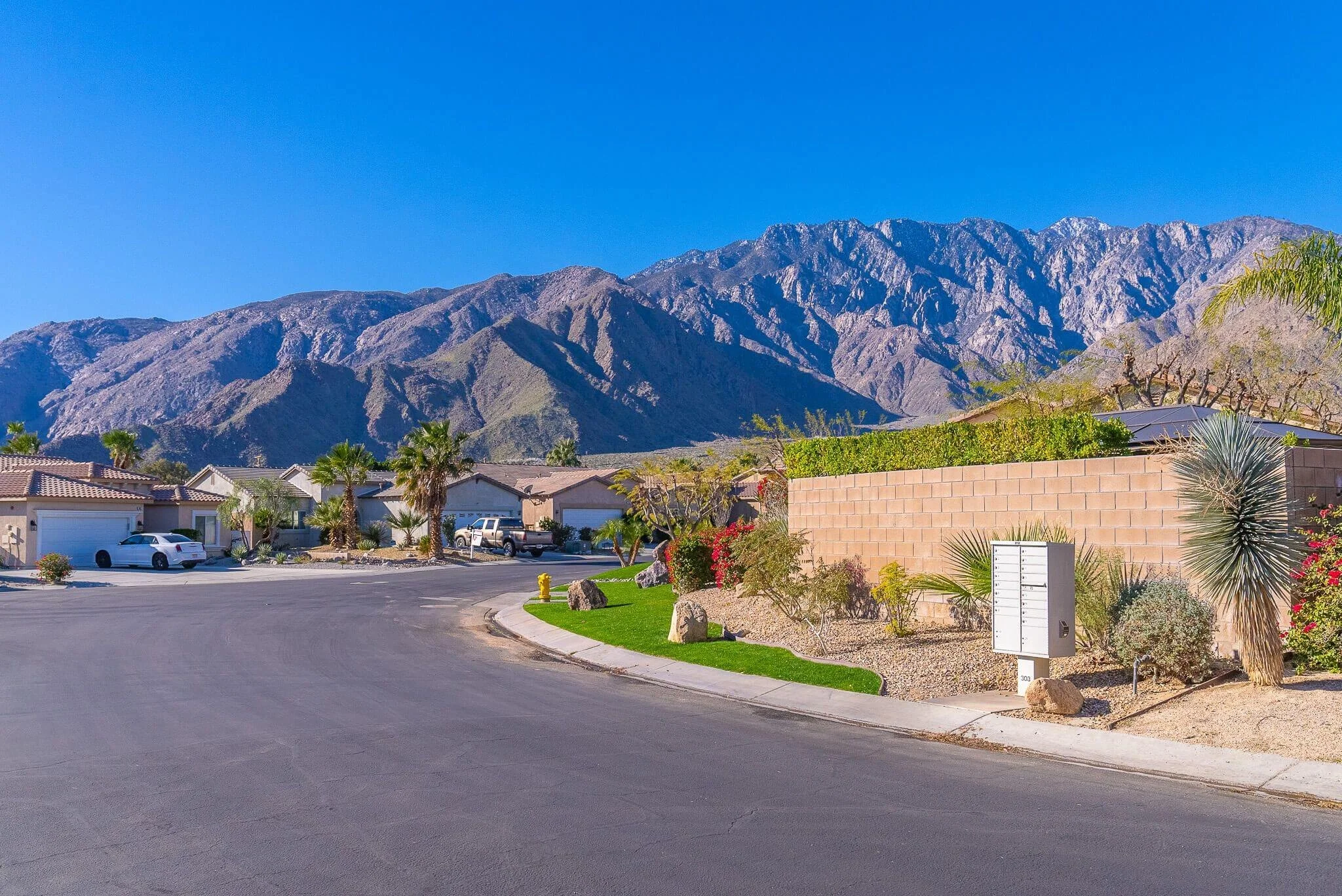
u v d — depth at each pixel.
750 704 12.27
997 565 11.88
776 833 6.83
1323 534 11.66
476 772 8.49
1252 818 7.33
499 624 21.88
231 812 7.26
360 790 7.89
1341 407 24.28
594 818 7.15
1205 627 11.30
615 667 15.35
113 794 7.72
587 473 69.31
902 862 6.25
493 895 5.68
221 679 13.55
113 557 43.78
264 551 49.09
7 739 9.70
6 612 23.38
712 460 39.44
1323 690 10.38
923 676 12.90
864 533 17.67
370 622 21.56
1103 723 10.27
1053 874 6.07
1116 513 13.47
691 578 24.16
